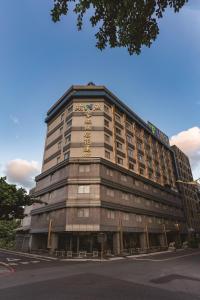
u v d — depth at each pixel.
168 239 57.31
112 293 10.43
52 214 39.12
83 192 35.84
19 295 10.10
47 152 48.56
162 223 52.25
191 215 69.81
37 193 45.66
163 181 59.25
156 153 59.97
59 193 38.44
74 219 34.28
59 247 37.00
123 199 40.91
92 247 34.62
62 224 35.19
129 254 36.34
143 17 5.72
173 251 44.50
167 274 16.05
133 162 47.59
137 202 44.75
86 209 34.84
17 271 18.06
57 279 14.02
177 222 60.28
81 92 44.50
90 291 10.79
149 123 61.09
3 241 58.69
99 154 39.59
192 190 77.19
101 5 5.74
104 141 40.78
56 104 50.25
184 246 55.12
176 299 9.67
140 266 20.81
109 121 44.03
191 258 29.75
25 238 47.84
